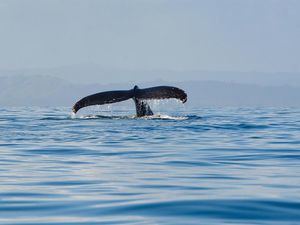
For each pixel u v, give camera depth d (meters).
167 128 76.06
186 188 41.22
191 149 59.88
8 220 33.69
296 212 34.78
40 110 172.75
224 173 46.88
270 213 34.66
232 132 75.38
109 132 71.69
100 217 34.19
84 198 38.59
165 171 47.78
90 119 86.75
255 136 71.69
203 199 37.88
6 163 51.94
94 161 52.78
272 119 103.88
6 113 134.38
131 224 32.75
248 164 51.41
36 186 42.28
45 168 49.41
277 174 46.44
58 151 58.47
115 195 39.31
